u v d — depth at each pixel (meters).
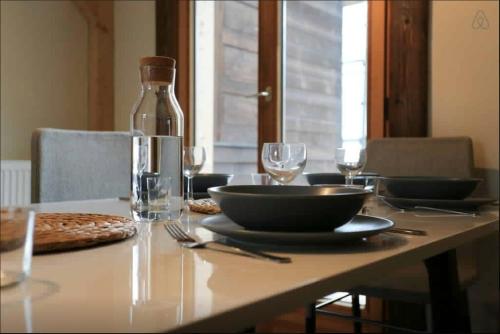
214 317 0.42
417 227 1.00
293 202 0.70
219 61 3.36
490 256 2.13
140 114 1.00
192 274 0.56
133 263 0.61
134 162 1.01
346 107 2.77
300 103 2.96
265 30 3.08
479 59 2.24
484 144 2.23
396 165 2.15
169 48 3.40
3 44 3.45
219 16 3.36
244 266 0.60
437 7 2.33
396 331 2.31
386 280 1.56
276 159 1.24
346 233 0.69
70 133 1.72
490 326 2.13
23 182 3.33
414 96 2.36
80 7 3.67
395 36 2.41
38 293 0.48
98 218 0.91
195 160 1.30
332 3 2.82
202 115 3.43
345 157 1.36
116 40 3.80
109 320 0.40
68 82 3.81
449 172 2.05
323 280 0.54
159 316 0.41
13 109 3.51
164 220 1.00
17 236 0.50
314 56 2.90
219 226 0.81
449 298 1.31
